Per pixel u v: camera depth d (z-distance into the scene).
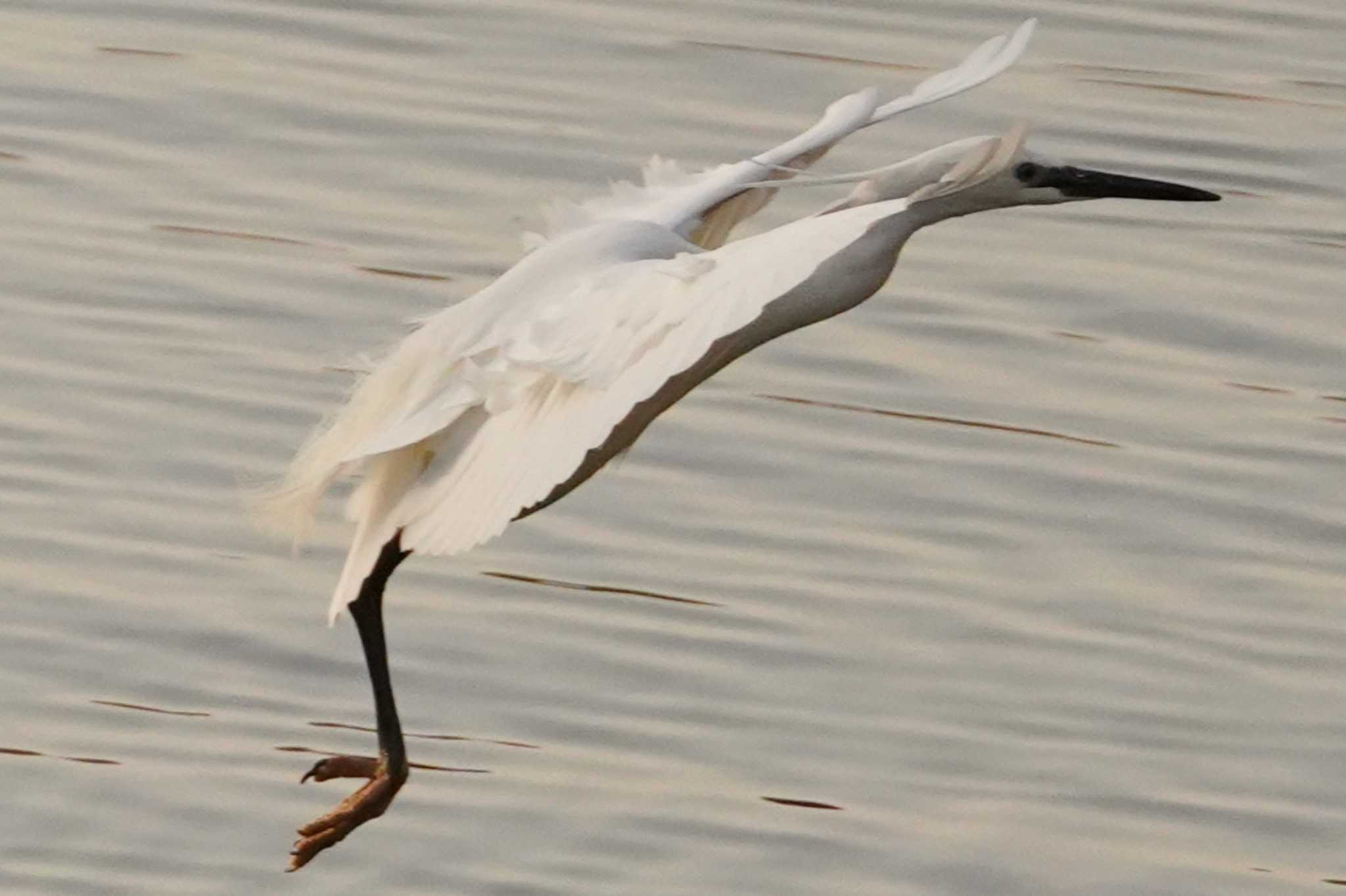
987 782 11.38
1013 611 12.28
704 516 12.84
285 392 13.62
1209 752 11.54
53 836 11.16
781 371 13.85
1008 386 13.76
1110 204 15.27
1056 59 16.61
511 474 7.80
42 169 15.48
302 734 11.65
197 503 12.91
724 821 11.16
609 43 16.73
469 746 11.55
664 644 12.06
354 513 8.48
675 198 8.90
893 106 8.83
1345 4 17.42
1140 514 12.91
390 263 14.61
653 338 7.28
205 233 14.91
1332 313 14.34
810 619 12.20
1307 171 15.55
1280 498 13.03
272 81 16.31
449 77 16.36
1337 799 11.30
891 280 14.53
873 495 12.98
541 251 8.31
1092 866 10.98
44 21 17.02
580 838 11.07
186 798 11.30
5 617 12.18
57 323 14.15
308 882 10.93
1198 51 16.80
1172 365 13.96
